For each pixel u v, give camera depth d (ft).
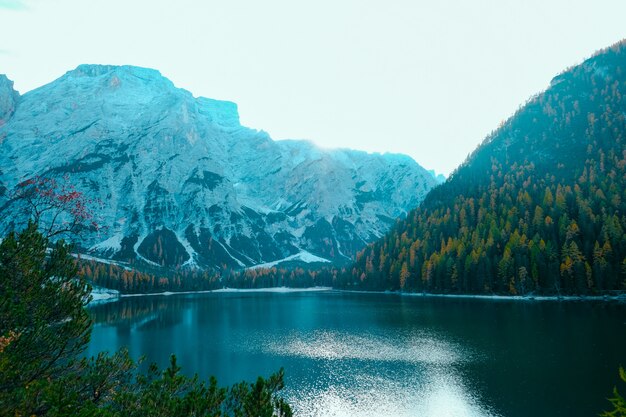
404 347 293.23
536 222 615.57
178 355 280.10
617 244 520.01
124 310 572.51
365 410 176.45
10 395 51.96
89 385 67.62
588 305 451.12
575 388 187.42
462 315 424.46
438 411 172.55
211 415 63.52
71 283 75.20
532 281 546.26
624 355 235.20
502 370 222.07
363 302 624.59
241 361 262.47
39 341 64.28
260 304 652.07
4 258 67.10
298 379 221.25
